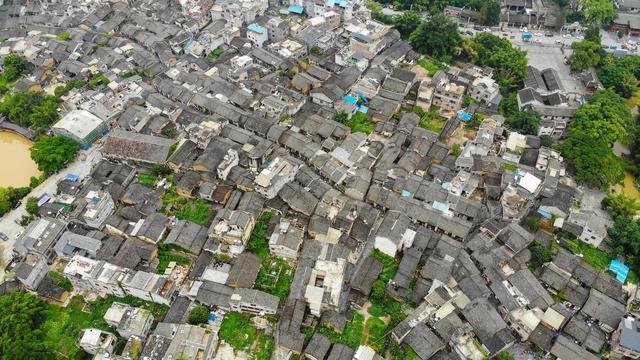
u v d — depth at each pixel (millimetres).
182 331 80250
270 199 104625
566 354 82000
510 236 96688
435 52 153375
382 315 88688
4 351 78875
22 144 127625
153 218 99188
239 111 126375
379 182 108938
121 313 83688
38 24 167375
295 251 93750
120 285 87062
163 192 108062
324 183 107500
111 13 172000
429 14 180750
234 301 85812
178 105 130750
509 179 106375
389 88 134875
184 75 139750
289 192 104062
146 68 145000
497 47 151375
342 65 146750
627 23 167250
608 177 111375
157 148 113875
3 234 101500
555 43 166500
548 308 87688
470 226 99750
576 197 109000
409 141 122062
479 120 127375
